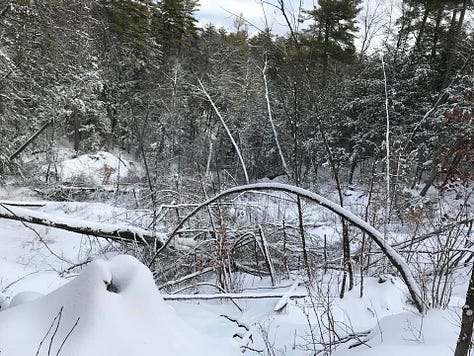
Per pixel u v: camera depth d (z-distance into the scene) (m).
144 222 9.23
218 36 25.77
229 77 16.16
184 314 5.03
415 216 6.47
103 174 15.83
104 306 2.42
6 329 2.27
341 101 20.47
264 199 9.74
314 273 6.21
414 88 21.03
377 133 20.16
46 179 16.03
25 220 7.56
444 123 11.70
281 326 4.64
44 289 6.83
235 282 6.60
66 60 16.55
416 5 19.12
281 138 15.49
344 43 18.02
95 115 24.83
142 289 2.66
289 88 6.03
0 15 13.70
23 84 16.50
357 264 5.85
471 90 7.77
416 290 3.91
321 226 9.30
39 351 2.16
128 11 17.94
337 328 4.56
